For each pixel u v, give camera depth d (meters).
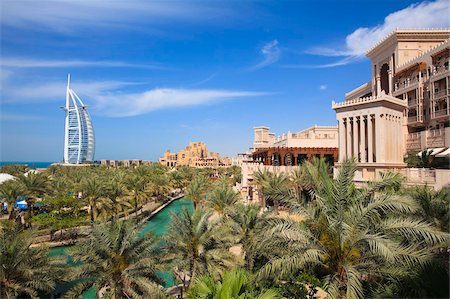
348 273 10.12
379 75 57.12
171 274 22.00
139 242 17.20
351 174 12.73
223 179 61.28
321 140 54.31
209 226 20.17
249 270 18.75
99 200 41.09
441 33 50.09
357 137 38.19
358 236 10.84
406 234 10.66
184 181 90.44
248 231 20.61
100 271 16.42
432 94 44.12
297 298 14.09
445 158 34.59
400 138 38.41
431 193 16.77
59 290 22.94
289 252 10.98
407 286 10.47
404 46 51.50
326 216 11.73
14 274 16.67
